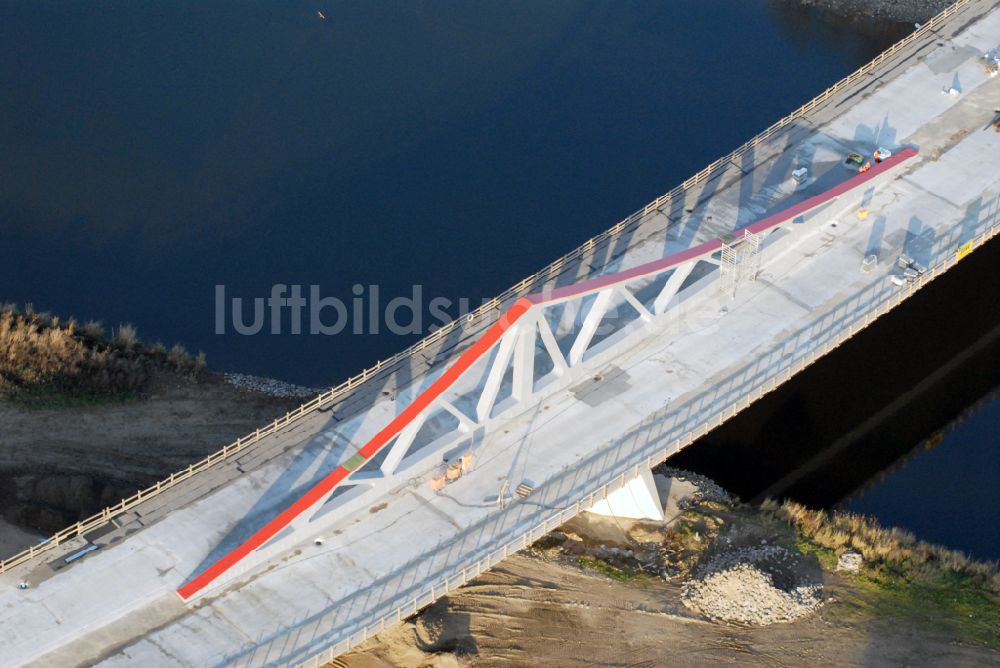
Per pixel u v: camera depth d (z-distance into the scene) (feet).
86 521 262.26
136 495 267.39
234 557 247.50
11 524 278.87
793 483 299.99
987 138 344.08
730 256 297.12
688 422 275.59
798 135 344.90
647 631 259.60
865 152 339.98
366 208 349.82
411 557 252.83
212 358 320.29
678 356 289.74
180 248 342.64
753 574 263.29
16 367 308.60
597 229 343.46
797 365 286.46
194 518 262.06
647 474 273.54
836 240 316.19
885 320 336.90
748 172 335.47
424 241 341.82
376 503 263.08
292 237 343.87
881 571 271.08
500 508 260.83
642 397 281.33
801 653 255.29
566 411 278.87
